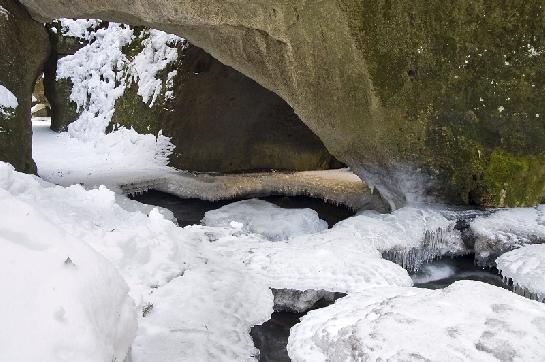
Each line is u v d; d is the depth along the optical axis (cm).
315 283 536
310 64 744
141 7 700
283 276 548
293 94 793
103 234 480
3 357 153
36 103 2286
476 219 691
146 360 379
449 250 692
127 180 1136
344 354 354
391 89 725
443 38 688
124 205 879
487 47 681
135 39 1518
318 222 856
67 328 169
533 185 725
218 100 1374
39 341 161
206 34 795
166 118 1391
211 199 1093
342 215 988
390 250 643
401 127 744
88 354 169
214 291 495
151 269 484
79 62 1617
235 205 947
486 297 365
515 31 670
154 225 554
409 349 319
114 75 1535
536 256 575
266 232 807
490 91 695
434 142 737
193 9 676
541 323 331
